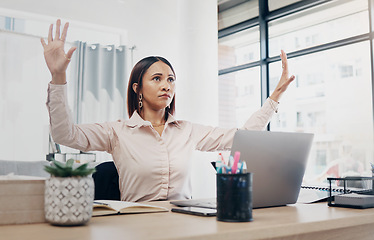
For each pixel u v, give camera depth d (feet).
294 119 25.26
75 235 2.28
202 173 12.84
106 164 5.73
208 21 13.34
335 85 25.85
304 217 3.09
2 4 12.00
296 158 3.88
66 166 2.68
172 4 15.25
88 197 2.66
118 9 14.11
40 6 12.60
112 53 13.25
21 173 9.24
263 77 14.98
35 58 11.90
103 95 13.10
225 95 23.52
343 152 25.32
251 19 15.51
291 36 22.29
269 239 2.72
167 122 5.75
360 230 3.39
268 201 3.77
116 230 2.45
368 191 4.43
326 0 12.91
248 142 3.44
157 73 5.66
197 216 3.14
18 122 11.64
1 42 11.48
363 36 11.90
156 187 5.44
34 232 2.39
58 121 4.38
